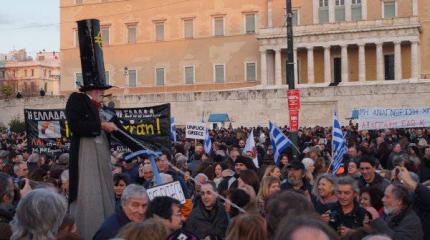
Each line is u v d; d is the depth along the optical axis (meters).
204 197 12.27
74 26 114.31
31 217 7.89
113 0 112.88
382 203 12.41
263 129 57.16
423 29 94.38
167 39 109.50
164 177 14.76
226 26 105.56
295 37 95.12
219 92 87.81
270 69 99.31
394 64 92.94
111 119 11.38
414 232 11.28
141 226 7.66
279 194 8.41
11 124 81.56
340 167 21.53
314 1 99.19
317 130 52.00
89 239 10.55
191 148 32.16
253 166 17.45
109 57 113.19
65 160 18.75
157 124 20.30
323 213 12.51
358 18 97.94
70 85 113.94
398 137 38.25
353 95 80.88
